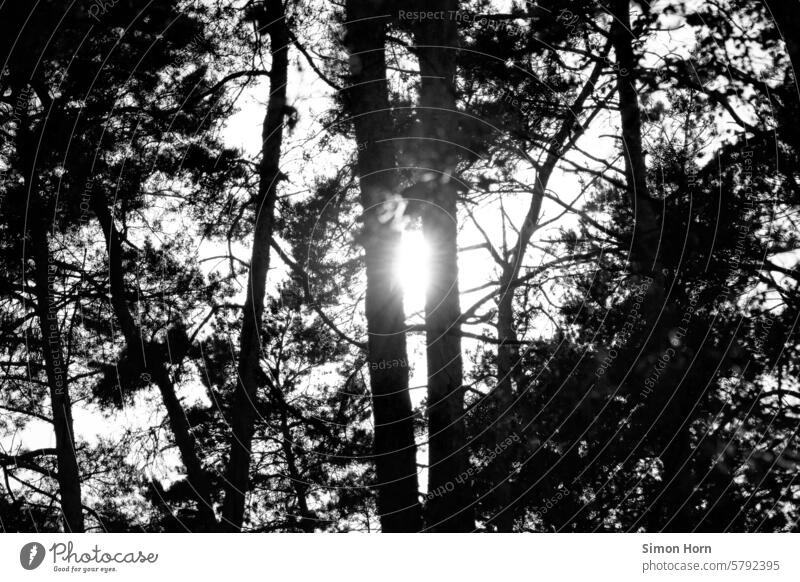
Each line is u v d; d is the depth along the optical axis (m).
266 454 12.91
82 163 10.79
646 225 9.60
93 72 10.79
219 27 11.47
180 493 11.64
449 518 9.33
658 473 9.73
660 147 9.83
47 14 10.56
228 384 12.11
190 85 11.32
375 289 9.86
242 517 11.30
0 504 11.38
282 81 11.21
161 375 11.21
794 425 9.36
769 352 9.30
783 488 9.25
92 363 11.76
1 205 10.75
